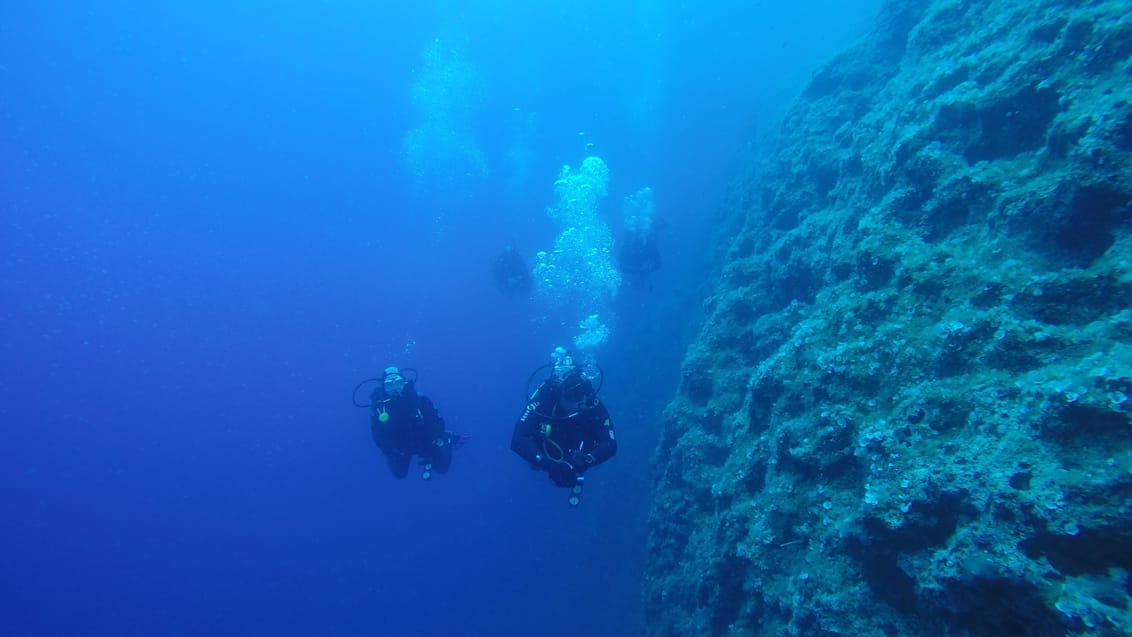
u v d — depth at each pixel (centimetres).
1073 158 272
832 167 709
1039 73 335
